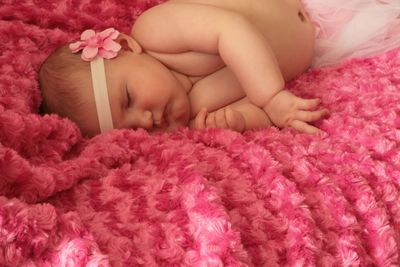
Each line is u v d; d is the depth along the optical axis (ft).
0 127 1.92
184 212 1.79
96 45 2.37
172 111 2.43
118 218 1.79
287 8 2.54
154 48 2.46
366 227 1.94
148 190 1.86
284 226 1.85
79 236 1.66
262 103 2.35
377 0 2.67
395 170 2.08
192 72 2.52
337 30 2.68
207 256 1.69
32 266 1.60
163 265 1.69
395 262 1.91
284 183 1.93
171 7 2.45
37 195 1.80
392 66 2.53
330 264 1.82
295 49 2.54
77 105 2.34
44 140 2.04
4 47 2.55
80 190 1.88
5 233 1.59
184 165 1.94
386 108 2.33
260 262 1.77
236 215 1.83
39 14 2.74
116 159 2.02
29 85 2.35
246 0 2.49
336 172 2.04
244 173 1.99
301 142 2.16
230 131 2.18
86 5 2.84
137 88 2.34
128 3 2.90
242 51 2.31
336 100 2.44
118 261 1.66
